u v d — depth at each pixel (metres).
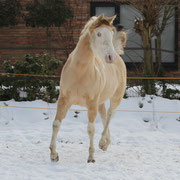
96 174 5.76
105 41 5.80
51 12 15.12
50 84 11.96
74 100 6.55
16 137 8.80
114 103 8.06
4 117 10.77
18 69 12.11
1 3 15.60
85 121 10.97
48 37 16.91
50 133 9.38
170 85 13.96
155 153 7.52
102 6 17.22
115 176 5.70
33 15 15.30
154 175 5.87
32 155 7.09
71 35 16.28
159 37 15.80
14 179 5.40
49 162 6.54
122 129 10.15
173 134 9.73
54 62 12.52
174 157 7.16
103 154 7.41
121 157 7.15
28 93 12.02
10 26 17.58
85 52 6.15
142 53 17.25
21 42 17.56
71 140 8.72
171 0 13.39
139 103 11.73
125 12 17.09
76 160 6.76
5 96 12.19
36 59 12.31
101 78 6.60
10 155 7.04
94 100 6.51
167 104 11.80
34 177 5.52
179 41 17.61
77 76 6.28
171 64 17.62
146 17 12.70
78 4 17.11
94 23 5.91
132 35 17.20
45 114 11.08
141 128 10.38
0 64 16.16
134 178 5.64
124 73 8.12
